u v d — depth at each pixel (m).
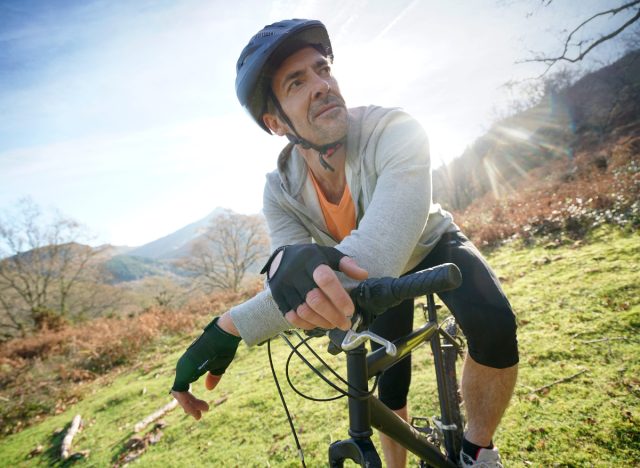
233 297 12.12
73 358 8.38
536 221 6.19
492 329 1.04
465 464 1.13
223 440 2.77
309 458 2.19
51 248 21.30
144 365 7.00
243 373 4.15
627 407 1.72
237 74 1.11
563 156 15.63
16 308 20.53
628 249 3.83
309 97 1.00
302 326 0.59
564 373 2.12
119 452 3.22
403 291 0.54
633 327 2.38
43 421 5.28
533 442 1.68
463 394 1.16
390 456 1.42
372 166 1.03
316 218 1.32
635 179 5.79
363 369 0.74
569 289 3.26
